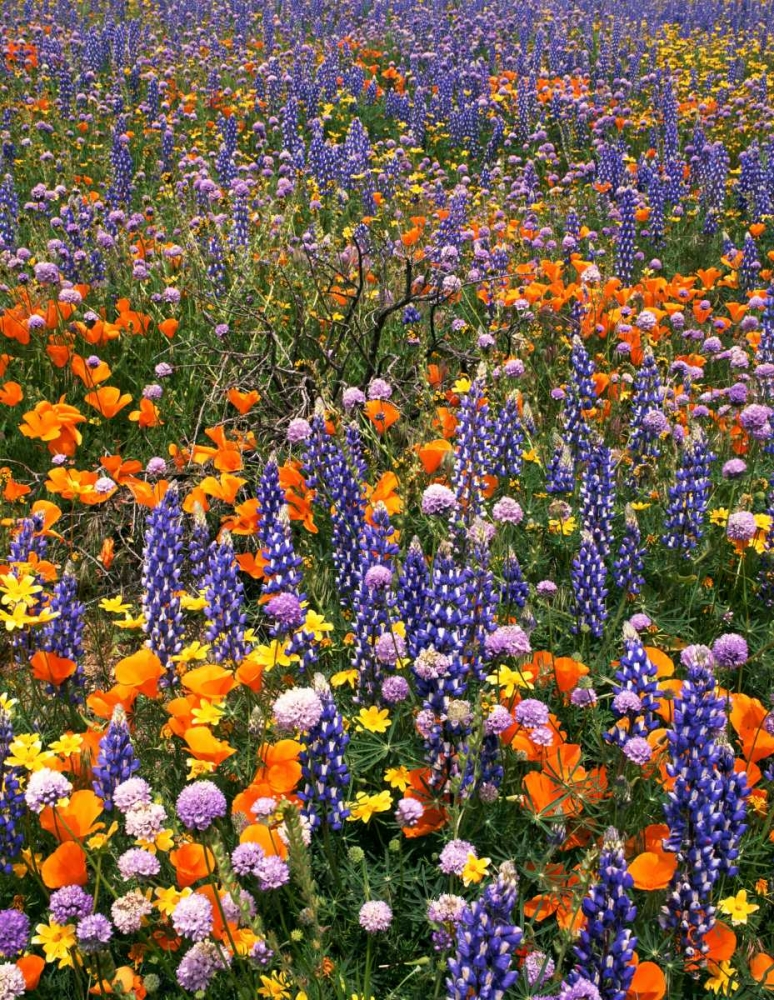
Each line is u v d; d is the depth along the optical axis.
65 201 9.45
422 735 2.90
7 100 13.33
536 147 14.25
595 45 21.84
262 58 19.50
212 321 5.94
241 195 7.52
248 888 2.61
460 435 3.87
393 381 5.62
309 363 5.27
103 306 6.48
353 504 3.86
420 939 2.62
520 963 2.47
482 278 7.07
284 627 3.06
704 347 6.46
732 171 11.82
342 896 2.71
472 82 16.84
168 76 15.95
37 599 3.52
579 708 3.25
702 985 2.58
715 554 4.24
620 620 3.83
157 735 3.19
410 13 25.16
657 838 2.71
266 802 2.44
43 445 5.13
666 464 4.87
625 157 11.90
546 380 6.11
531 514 4.44
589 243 8.32
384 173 10.42
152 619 3.24
